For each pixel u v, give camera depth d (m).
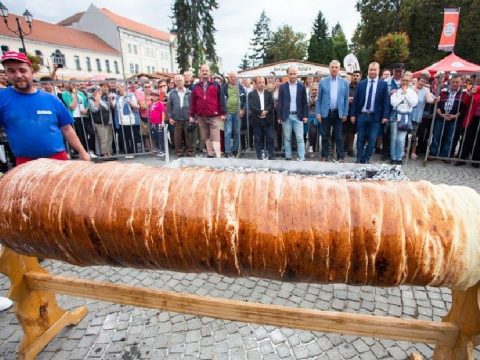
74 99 8.57
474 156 7.47
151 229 1.64
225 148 8.87
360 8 36.94
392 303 3.07
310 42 53.88
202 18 51.50
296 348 2.53
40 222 1.79
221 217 1.58
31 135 3.35
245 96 8.90
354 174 4.77
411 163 7.86
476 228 1.45
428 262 1.45
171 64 80.75
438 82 7.27
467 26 28.80
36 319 2.49
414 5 31.34
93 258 1.87
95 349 2.56
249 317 2.01
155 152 9.60
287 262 1.57
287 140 7.77
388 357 2.44
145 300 2.18
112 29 64.38
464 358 1.82
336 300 3.12
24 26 49.91
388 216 1.49
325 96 7.42
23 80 3.22
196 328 2.75
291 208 1.54
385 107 6.88
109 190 1.73
